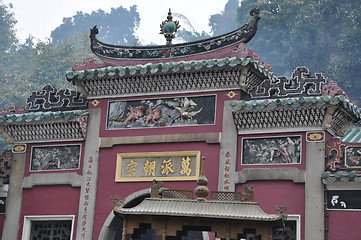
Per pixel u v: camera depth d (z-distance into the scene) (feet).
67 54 189.26
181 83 73.82
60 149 78.54
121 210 55.62
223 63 70.08
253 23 71.36
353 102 73.36
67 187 77.00
